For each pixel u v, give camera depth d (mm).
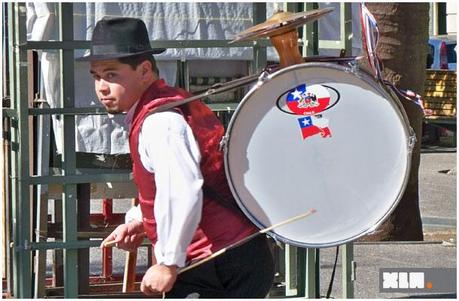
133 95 10648
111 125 17484
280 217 10656
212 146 10633
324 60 10891
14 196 15539
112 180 15086
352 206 10672
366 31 10914
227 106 15938
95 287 17438
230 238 10602
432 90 38750
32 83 16766
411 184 21266
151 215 10516
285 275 16234
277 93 10555
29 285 14922
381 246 21500
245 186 10609
